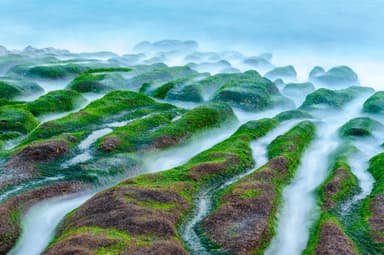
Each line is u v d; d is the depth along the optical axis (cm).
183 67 9225
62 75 8600
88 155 4716
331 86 9619
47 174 4300
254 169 4612
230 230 3300
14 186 4047
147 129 5450
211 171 4272
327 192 4034
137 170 4659
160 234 3142
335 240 3222
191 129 5591
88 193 4191
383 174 4394
